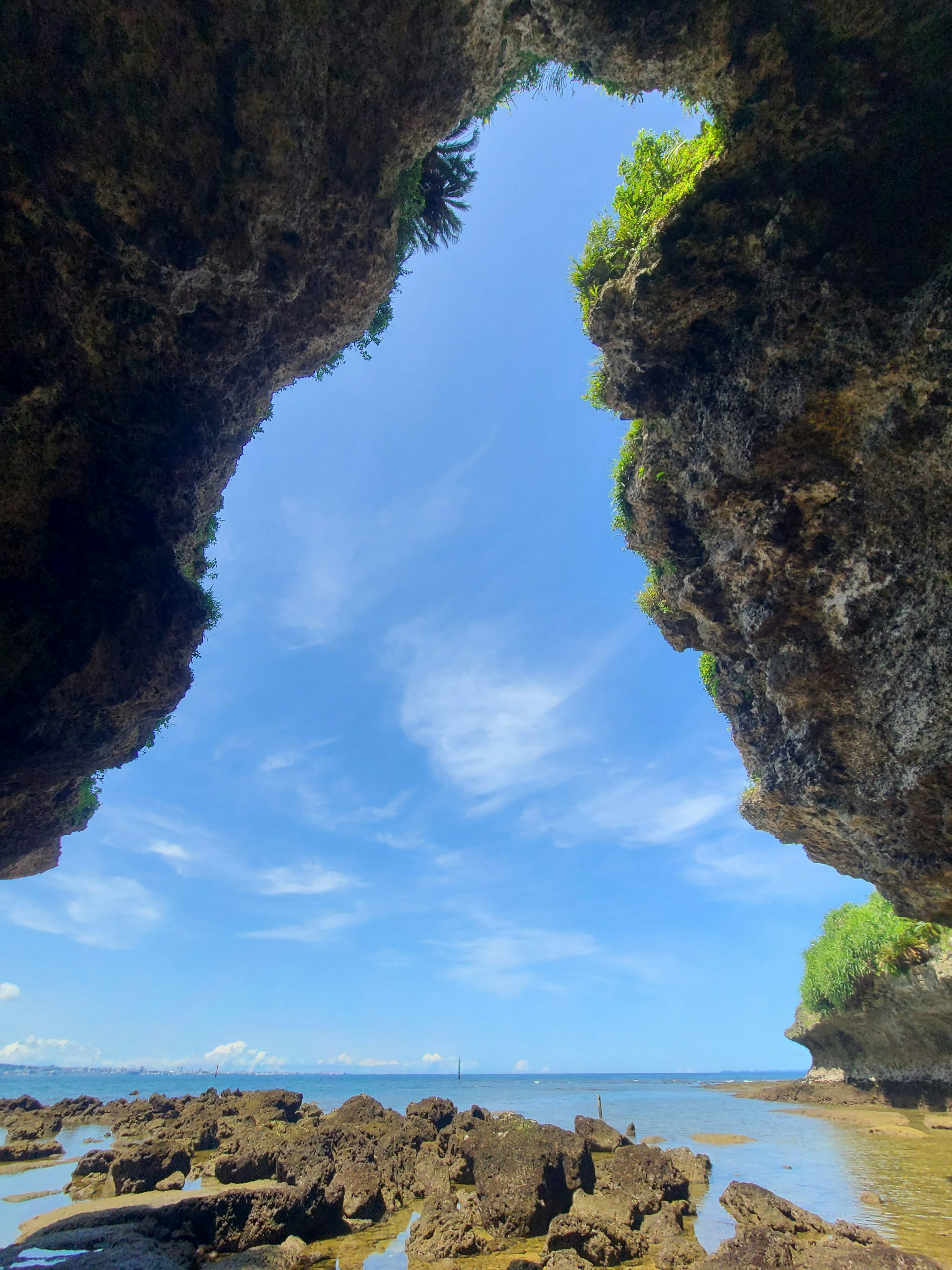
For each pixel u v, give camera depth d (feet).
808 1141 72.95
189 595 37.35
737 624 42.19
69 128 24.39
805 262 30.35
